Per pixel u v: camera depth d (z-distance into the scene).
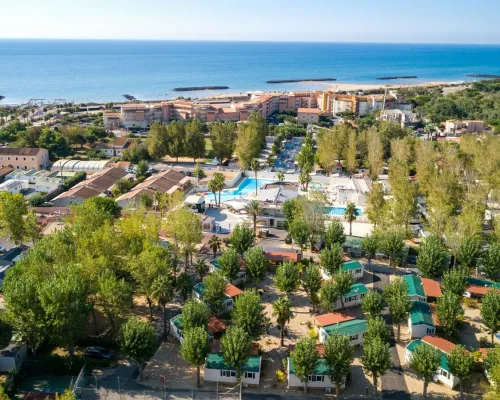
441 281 122.00
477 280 117.44
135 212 136.75
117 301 91.38
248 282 120.25
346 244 137.88
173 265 116.12
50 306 80.50
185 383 84.06
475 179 166.88
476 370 87.31
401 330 101.38
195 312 91.06
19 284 84.25
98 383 82.75
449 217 136.75
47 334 82.62
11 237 131.75
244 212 171.50
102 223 121.75
